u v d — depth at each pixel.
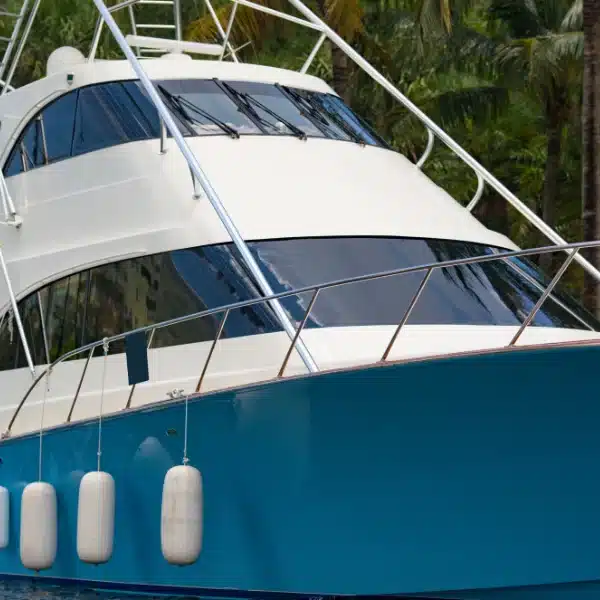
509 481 21.69
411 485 22.44
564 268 21.77
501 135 73.19
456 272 27.34
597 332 27.66
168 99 30.56
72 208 30.19
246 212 27.56
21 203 31.64
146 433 25.94
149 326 26.17
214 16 39.28
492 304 26.86
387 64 65.00
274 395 23.77
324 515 23.23
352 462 22.92
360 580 22.91
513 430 21.56
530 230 72.50
